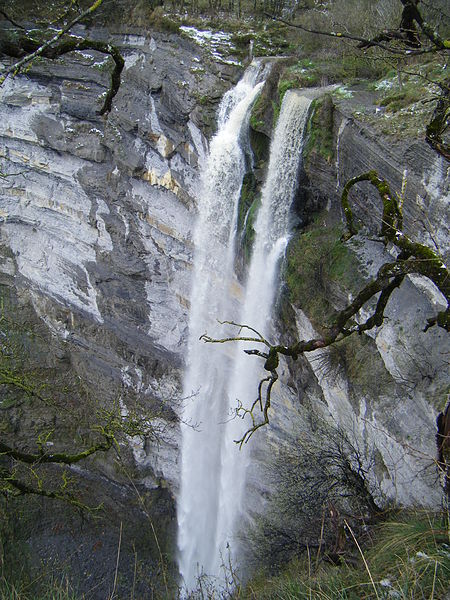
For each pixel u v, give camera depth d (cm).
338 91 1698
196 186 2314
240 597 949
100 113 763
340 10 2022
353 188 1552
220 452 2591
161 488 2903
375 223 1491
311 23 2128
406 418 1315
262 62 2083
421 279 1204
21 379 1267
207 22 2409
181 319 2633
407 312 1314
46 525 2675
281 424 2189
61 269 3009
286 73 1936
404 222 1316
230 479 2541
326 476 1244
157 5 2539
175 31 2409
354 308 630
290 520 1561
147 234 2584
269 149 1984
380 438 1416
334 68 1905
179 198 2386
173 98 2284
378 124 1444
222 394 2539
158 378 2752
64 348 3070
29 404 2916
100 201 2717
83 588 2472
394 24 1706
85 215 2798
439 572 598
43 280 3098
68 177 2795
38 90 2797
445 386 1184
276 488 1845
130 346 2795
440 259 612
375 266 1466
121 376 2881
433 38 671
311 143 1700
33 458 975
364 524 1036
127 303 2730
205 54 2261
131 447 2773
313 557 1094
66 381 3048
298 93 1822
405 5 691
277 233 1927
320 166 1688
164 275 2612
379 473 1445
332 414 1748
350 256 1541
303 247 1720
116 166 2617
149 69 2447
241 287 2227
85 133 2680
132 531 2816
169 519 2859
